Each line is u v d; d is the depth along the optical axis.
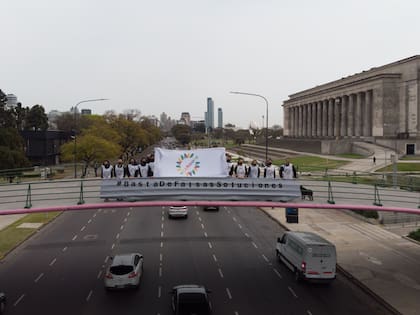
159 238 40.75
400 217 47.12
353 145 103.44
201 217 50.91
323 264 27.83
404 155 89.50
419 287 28.14
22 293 27.06
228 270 31.48
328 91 136.50
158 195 25.83
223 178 26.03
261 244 39.00
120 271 26.98
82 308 24.59
